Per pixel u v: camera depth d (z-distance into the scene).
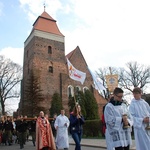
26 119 18.92
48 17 52.66
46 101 45.50
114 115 6.08
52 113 42.56
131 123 6.20
